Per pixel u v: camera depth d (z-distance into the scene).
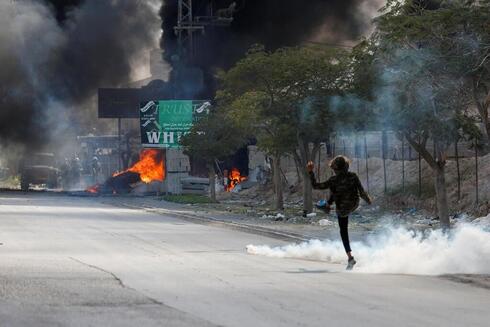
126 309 14.96
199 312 14.76
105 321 13.64
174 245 31.67
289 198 80.25
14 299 15.95
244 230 42.25
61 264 23.12
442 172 38.84
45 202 75.38
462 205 52.44
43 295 16.58
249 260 25.75
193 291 17.66
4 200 78.38
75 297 16.39
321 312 15.11
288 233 38.03
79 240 33.34
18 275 20.02
